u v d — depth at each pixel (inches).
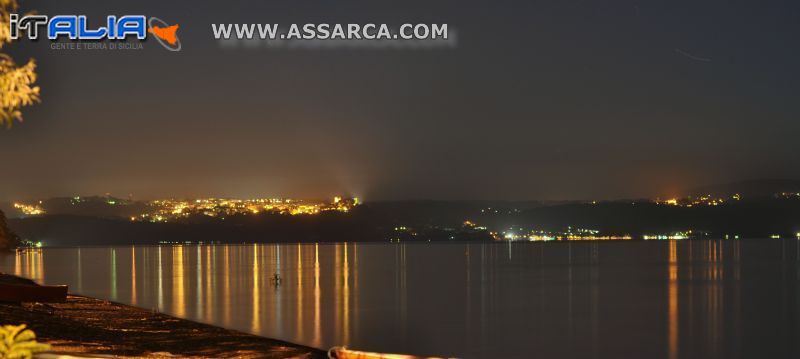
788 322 2544.3
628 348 1975.9
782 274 5054.1
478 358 1753.2
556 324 2443.4
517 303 3139.8
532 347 1948.8
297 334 1964.8
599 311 2847.0
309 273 5364.2
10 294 1434.5
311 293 3486.7
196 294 3297.2
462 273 5477.4
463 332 2207.2
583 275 5142.7
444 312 2755.9
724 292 3678.6
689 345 2047.2
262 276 4899.1
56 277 4616.1
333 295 3390.7
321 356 1096.2
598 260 7864.2
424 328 2276.1
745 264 6545.3
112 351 909.2
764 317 2687.0
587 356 1836.9
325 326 2187.5
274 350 1147.3
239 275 5002.5
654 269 5885.8
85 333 1094.4
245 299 3080.7
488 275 5206.7
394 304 3009.4
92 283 4055.1
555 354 1849.2
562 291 3772.1
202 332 1378.0
